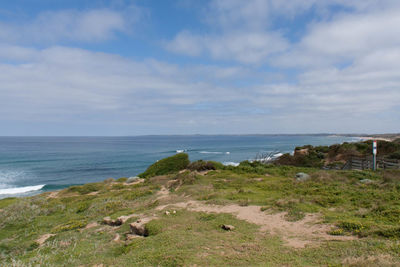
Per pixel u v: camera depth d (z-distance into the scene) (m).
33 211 16.36
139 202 15.84
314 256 5.76
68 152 99.19
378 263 4.84
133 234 9.38
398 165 19.81
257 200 12.21
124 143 185.12
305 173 19.38
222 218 9.70
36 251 9.45
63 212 16.33
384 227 6.96
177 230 8.56
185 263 5.81
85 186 24.23
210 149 110.44
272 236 7.56
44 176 47.75
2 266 8.29
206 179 19.45
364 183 14.49
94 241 9.51
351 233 7.08
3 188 37.88
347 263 5.08
